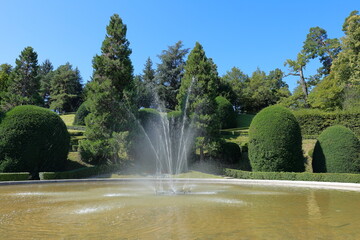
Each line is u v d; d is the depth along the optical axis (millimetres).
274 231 4855
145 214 6355
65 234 4625
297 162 17953
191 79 21812
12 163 16109
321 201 8656
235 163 22594
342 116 22781
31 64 29188
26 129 16656
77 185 14266
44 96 59750
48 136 17438
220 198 9242
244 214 6406
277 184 15258
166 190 11992
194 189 12539
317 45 38781
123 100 21469
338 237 4512
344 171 16312
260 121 18688
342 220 5828
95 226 5195
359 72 23969
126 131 19859
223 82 44250
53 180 15273
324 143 17469
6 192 11078
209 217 6027
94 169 18328
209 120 20703
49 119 17781
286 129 17953
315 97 31141
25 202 8328
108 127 20719
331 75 30875
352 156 16344
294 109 35531
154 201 8492
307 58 38250
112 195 10062
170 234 4605
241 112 48312
